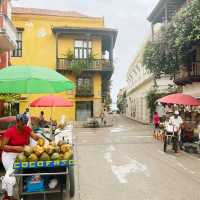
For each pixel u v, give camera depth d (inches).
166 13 916.6
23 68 241.3
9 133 240.4
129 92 2084.2
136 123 1405.0
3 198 231.9
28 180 226.5
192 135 545.3
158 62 796.0
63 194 255.8
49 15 1258.6
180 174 346.3
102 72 1252.5
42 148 225.3
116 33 1258.6
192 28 608.7
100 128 1076.5
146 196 262.1
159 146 590.6
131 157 461.7
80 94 1224.2
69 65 1220.5
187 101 592.1
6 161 237.5
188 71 828.0
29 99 1133.7
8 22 533.0
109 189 284.2
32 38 1244.5
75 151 524.4
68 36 1259.8
